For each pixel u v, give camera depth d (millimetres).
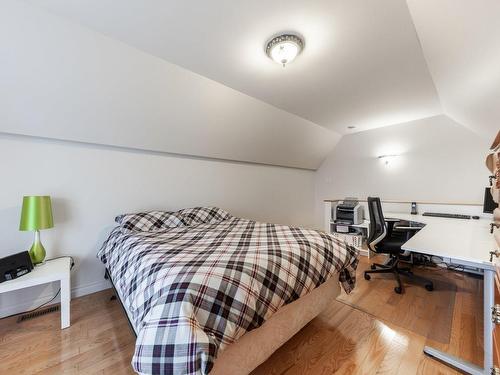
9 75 1673
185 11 1443
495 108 1695
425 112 3195
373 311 1977
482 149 2977
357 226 3660
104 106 2131
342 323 1812
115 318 1922
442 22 1258
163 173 2926
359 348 1537
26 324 1844
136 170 2707
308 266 1531
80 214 2332
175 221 2568
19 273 1721
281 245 1627
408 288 2402
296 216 4699
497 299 1075
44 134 2098
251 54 1888
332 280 1905
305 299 1624
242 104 2746
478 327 1724
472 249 1396
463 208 3027
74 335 1703
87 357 1487
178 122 2609
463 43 1268
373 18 1505
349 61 1979
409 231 2713
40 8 1429
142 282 1229
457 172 3172
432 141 3375
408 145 3617
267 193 4191
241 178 3803
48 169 2164
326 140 4273
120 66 1899
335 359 1446
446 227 2193
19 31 1495
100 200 2455
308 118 3430
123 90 2080
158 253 1485
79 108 2057
